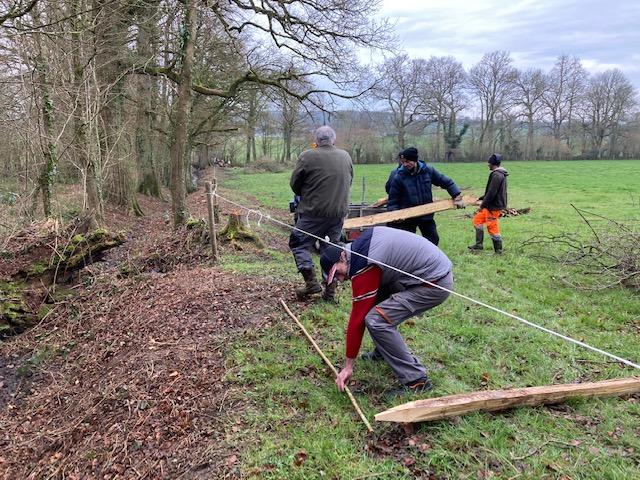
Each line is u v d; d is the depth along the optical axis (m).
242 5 13.98
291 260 8.24
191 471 3.31
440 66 53.00
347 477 3.04
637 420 3.44
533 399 3.55
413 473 3.04
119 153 16.73
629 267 6.89
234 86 14.70
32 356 6.09
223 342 4.92
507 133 57.25
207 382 4.24
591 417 3.49
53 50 12.21
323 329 5.13
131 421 4.02
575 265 8.07
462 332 5.05
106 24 12.91
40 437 4.49
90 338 6.17
